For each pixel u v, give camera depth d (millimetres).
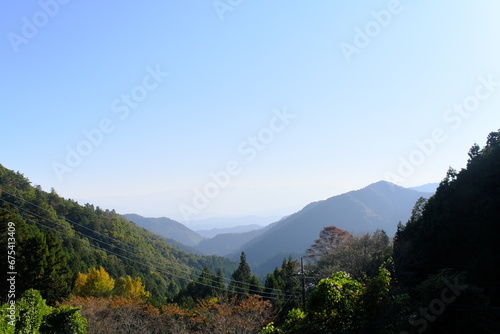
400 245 25125
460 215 20859
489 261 16422
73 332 16250
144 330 25016
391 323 9125
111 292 42125
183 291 50969
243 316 22125
